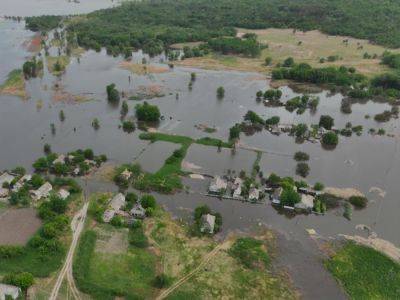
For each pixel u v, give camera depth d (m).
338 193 158.25
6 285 106.12
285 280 117.44
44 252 119.88
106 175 163.00
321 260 125.38
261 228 138.00
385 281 118.25
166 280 113.94
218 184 154.00
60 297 107.62
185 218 140.75
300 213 146.38
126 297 108.12
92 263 119.56
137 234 131.25
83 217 138.25
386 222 143.88
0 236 127.19
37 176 151.88
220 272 118.94
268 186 159.25
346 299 112.44
